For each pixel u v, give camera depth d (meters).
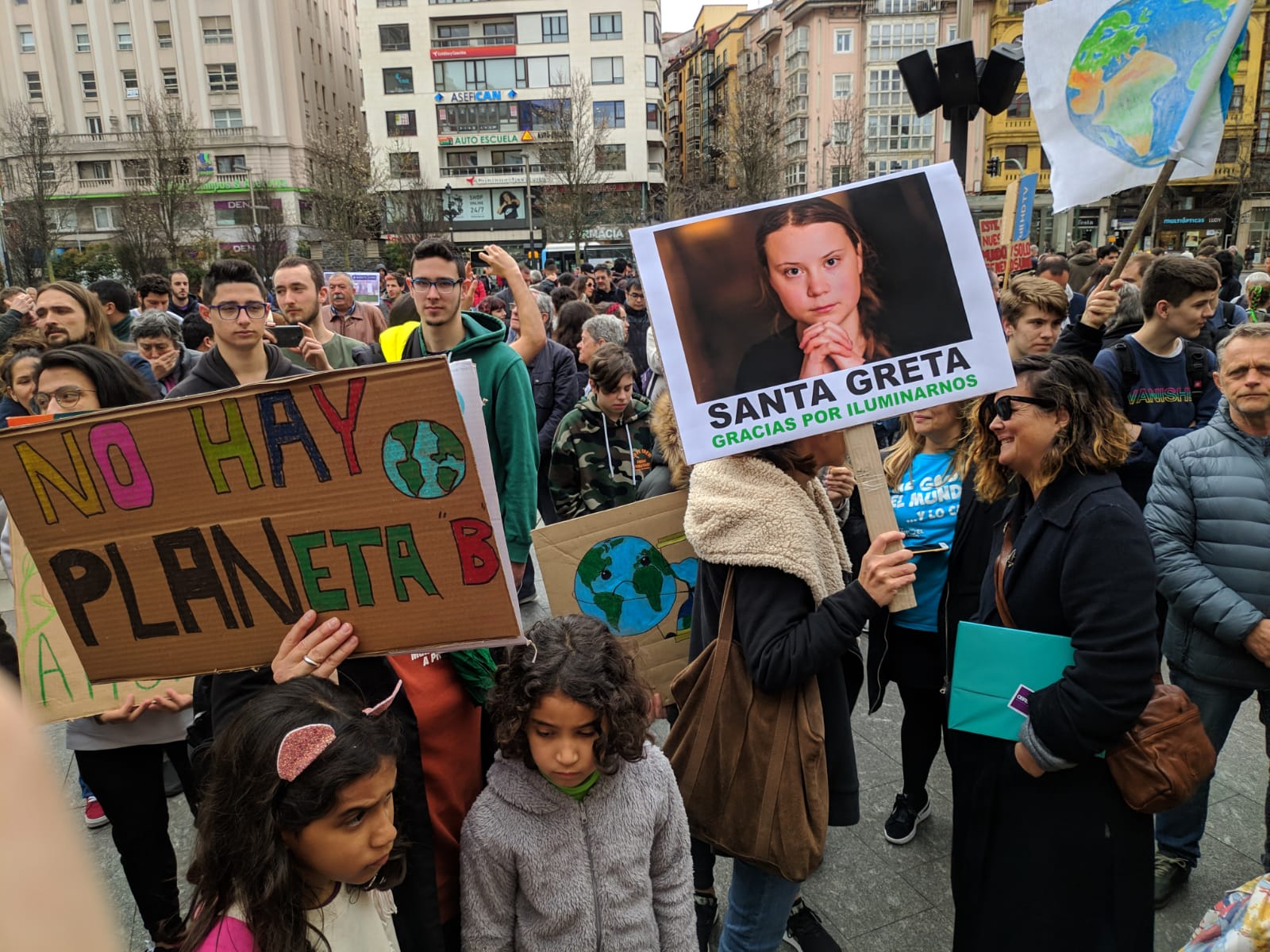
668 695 2.75
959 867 2.23
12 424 2.14
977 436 2.18
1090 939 1.95
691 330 1.86
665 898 1.87
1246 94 34.66
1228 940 1.45
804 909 2.57
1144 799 1.84
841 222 1.86
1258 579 2.51
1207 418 3.42
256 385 1.44
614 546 2.72
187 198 32.12
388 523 1.48
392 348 4.12
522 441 3.06
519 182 51.06
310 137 45.19
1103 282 3.69
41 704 2.12
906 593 1.85
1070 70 3.33
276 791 1.33
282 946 1.32
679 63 76.69
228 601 1.54
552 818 1.75
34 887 0.30
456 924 1.97
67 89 46.59
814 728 1.93
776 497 1.90
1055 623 1.95
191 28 45.91
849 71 49.38
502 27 49.59
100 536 1.52
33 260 27.47
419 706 1.85
